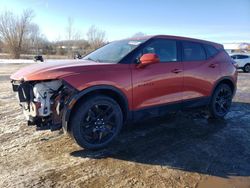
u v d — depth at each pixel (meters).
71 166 3.48
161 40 4.63
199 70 5.05
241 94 8.85
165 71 4.45
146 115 4.34
